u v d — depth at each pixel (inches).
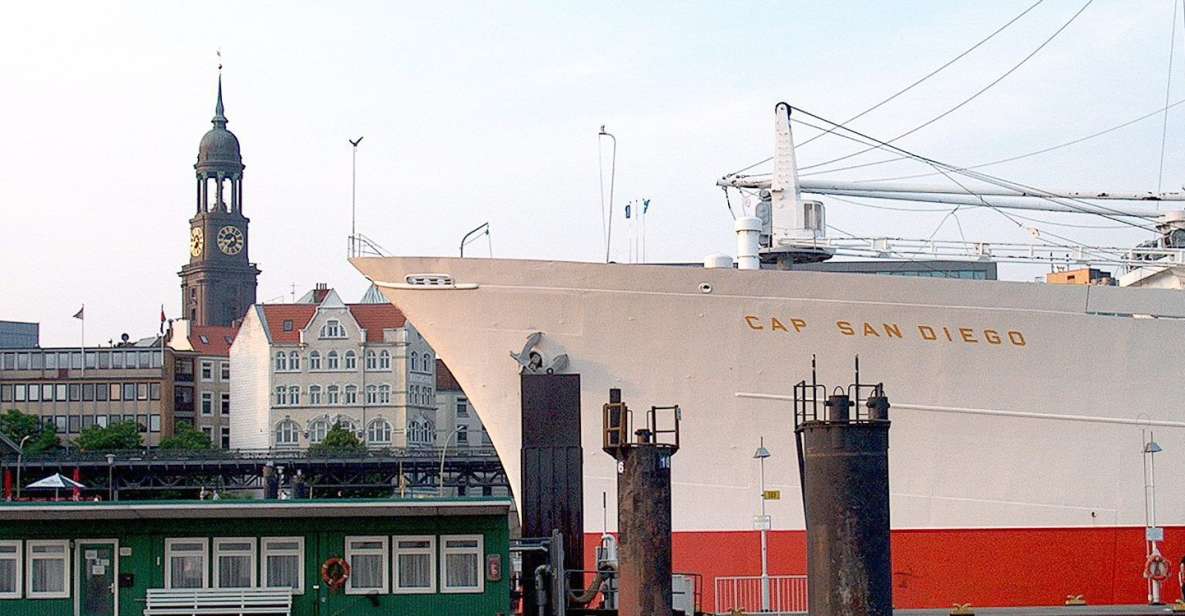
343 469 4392.2
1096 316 1353.3
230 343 6023.6
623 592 1093.1
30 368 5708.7
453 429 6038.4
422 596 1115.3
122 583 1112.8
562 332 1336.1
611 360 1337.4
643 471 1091.3
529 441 1316.4
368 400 5595.5
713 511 1344.7
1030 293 1349.7
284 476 4345.5
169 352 5733.3
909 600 1347.2
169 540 1117.7
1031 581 1354.6
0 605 1112.2
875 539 962.1
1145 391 1364.4
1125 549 1363.2
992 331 1346.0
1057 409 1357.0
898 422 1344.7
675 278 1333.7
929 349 1341.0
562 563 1150.3
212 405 5890.8
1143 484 1364.4
